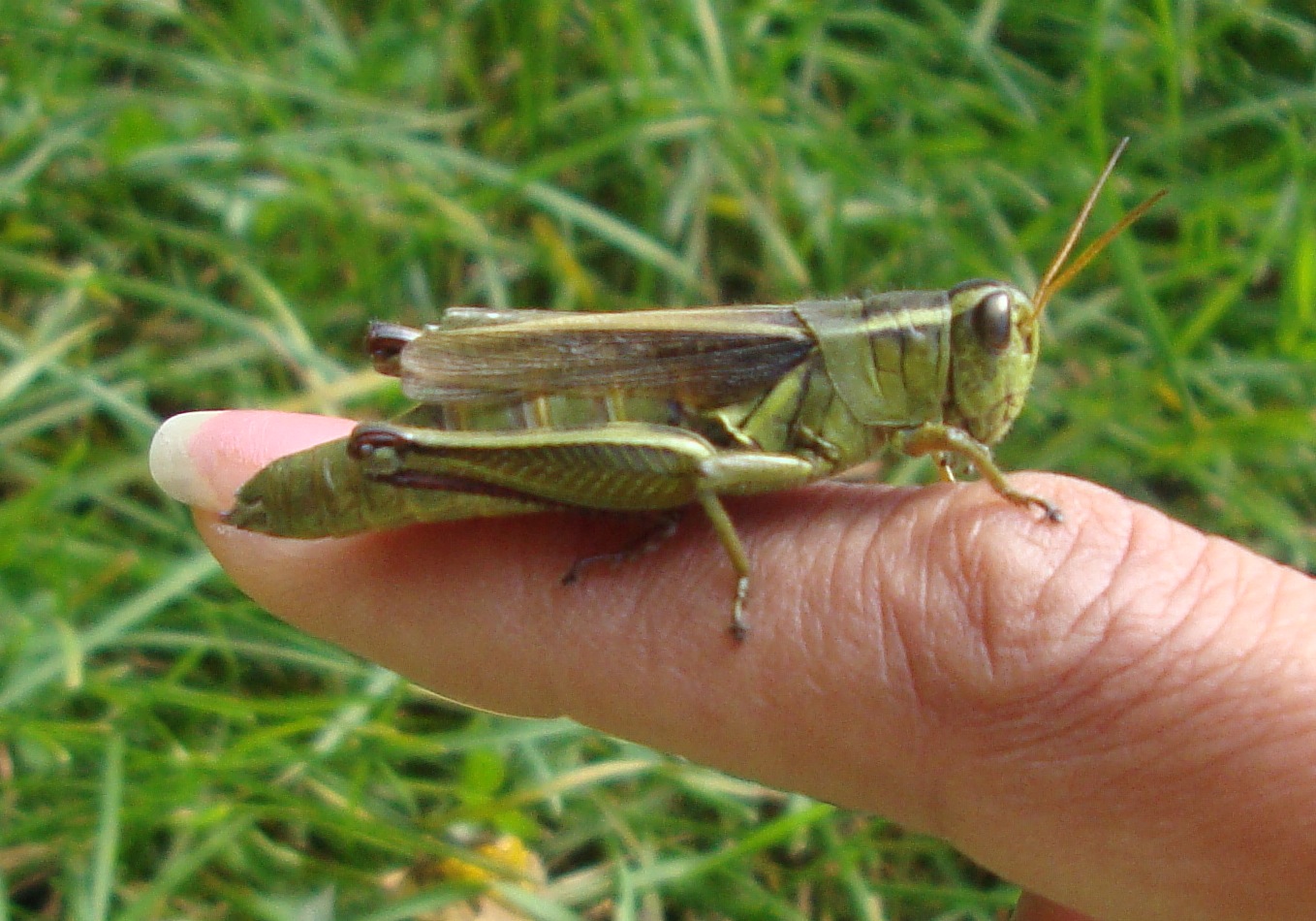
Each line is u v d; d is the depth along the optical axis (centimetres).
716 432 8
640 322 8
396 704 10
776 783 8
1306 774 7
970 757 7
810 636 8
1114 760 7
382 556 8
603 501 8
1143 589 7
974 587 7
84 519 11
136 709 9
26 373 10
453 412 8
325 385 11
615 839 10
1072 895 7
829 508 8
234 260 12
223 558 8
